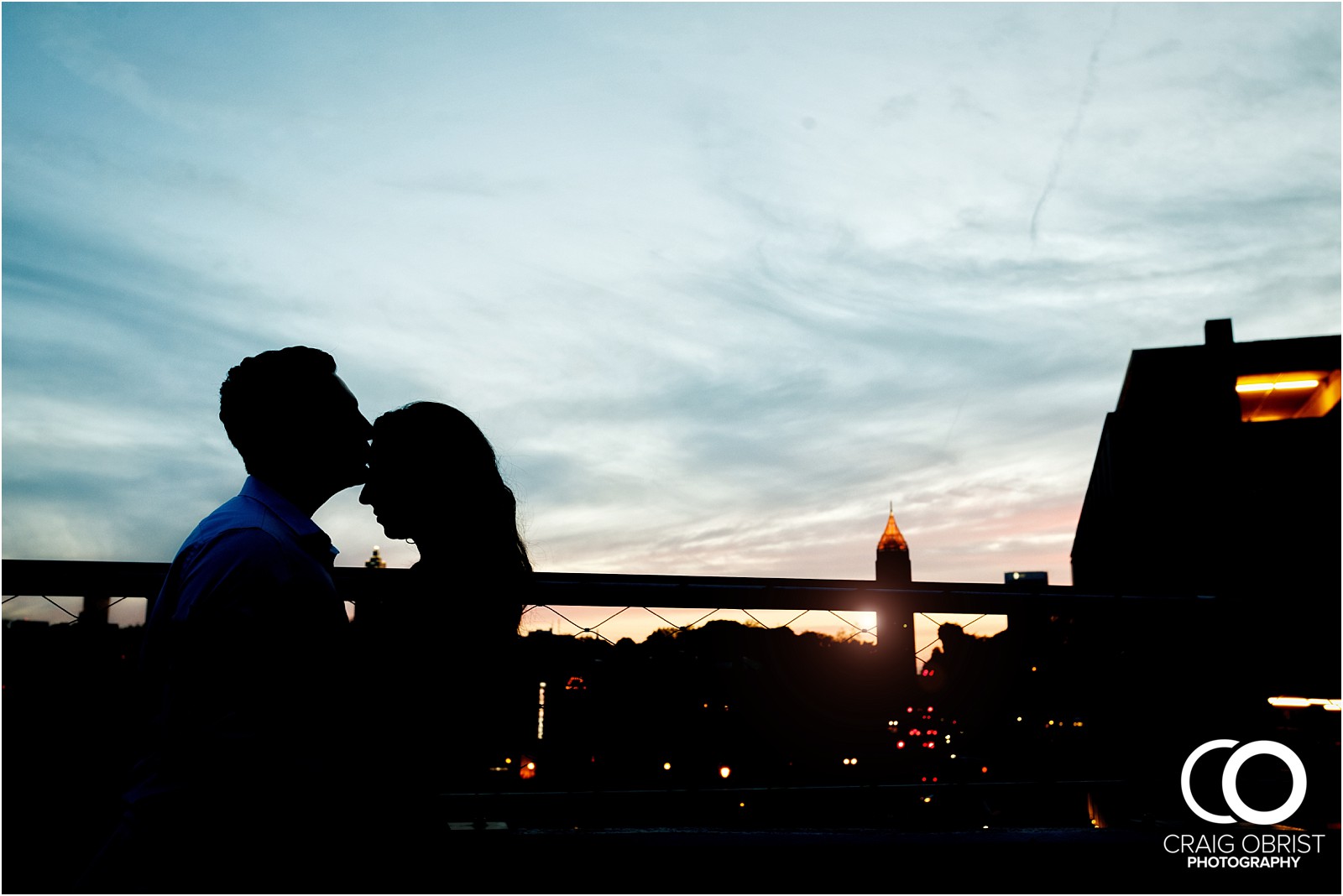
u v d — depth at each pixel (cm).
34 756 225
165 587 173
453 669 170
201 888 148
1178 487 1738
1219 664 357
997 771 320
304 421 189
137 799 155
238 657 155
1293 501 1656
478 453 189
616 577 282
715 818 281
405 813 163
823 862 274
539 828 267
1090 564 2317
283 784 154
